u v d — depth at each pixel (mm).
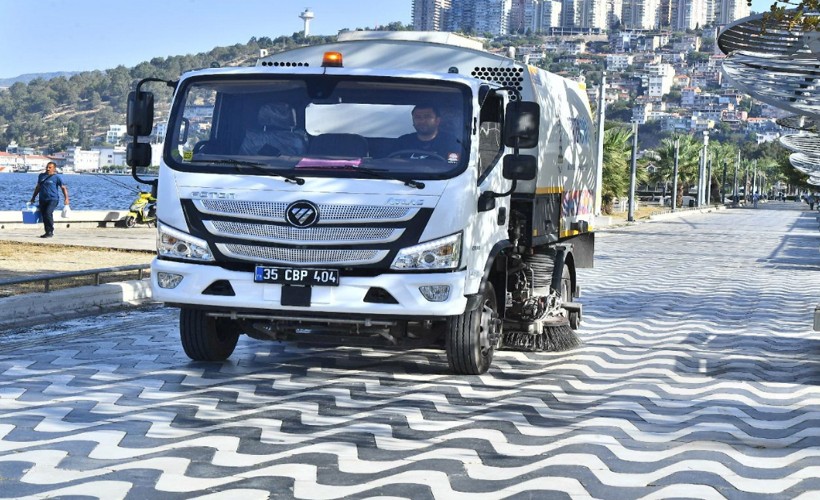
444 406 8195
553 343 11352
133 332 11812
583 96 13133
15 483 5723
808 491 6020
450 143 8773
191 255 8852
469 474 6180
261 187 8711
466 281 8812
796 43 20234
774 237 45531
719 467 6520
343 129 8836
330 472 6133
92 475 5918
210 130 8977
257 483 5852
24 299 12414
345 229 8617
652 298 18062
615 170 65375
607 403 8562
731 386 9586
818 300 18750
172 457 6359
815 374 10438
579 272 23641
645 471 6379
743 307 17078
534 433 7336
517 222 10305
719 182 140625
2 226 28359
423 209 8609
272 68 9023
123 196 109812
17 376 8922
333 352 10828
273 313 8797
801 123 32875
